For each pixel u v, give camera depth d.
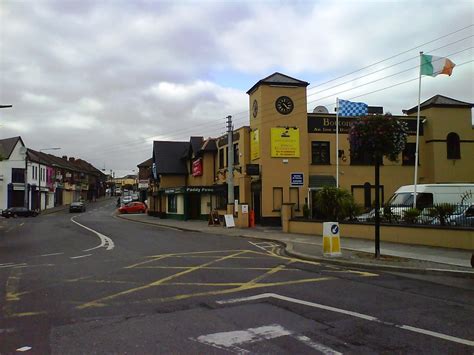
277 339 5.89
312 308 7.55
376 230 13.42
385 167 31.52
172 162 47.06
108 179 168.12
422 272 11.38
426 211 17.02
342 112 31.20
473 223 15.75
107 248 17.28
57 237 22.78
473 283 10.04
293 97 30.19
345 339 5.90
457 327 6.45
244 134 31.97
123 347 5.61
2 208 59.34
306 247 16.83
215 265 12.68
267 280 10.23
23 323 6.76
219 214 33.00
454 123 32.09
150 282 9.97
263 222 29.36
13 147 60.81
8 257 14.88
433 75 24.44
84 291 9.05
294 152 29.91
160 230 28.25
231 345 5.66
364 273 11.40
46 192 72.56
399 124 13.15
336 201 21.47
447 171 31.77
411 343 5.75
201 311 7.39
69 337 6.04
